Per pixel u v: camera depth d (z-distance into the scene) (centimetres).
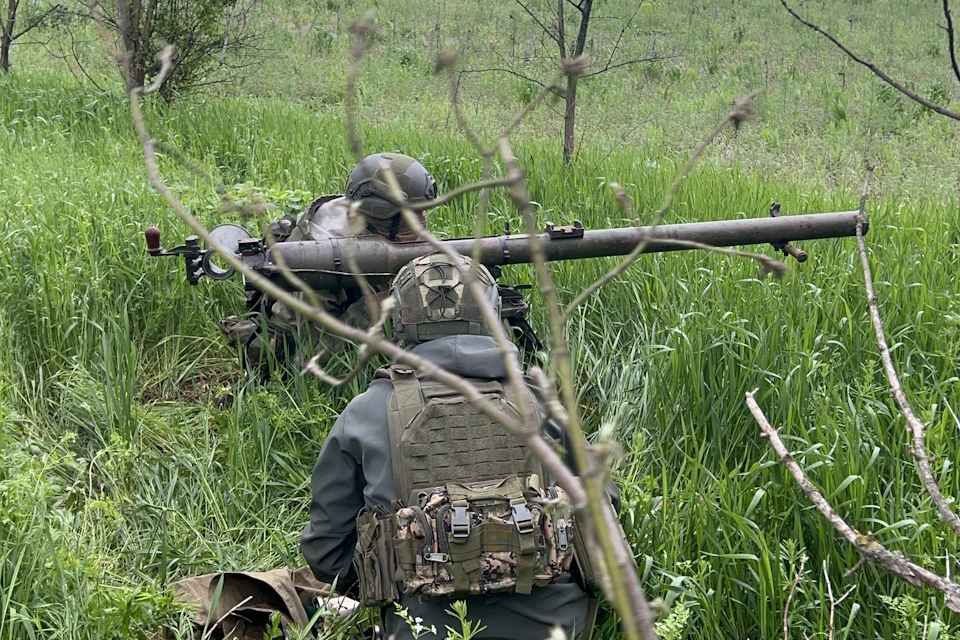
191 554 372
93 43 1411
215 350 514
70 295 488
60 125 876
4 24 1316
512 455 277
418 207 86
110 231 550
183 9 1061
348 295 449
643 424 439
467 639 247
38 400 452
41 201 594
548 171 761
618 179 729
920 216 681
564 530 265
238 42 1195
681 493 362
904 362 471
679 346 450
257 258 426
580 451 75
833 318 493
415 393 288
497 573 259
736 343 445
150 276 532
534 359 477
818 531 341
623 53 1686
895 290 509
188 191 625
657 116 1235
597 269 547
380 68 1530
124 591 304
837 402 411
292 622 319
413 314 302
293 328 458
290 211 524
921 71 1638
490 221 627
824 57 1777
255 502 408
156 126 895
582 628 278
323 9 1973
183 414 454
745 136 1122
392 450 280
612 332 524
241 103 1087
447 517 260
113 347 487
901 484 350
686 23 2033
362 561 275
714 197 698
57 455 393
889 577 326
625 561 70
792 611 303
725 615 325
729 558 333
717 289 513
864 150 1052
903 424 387
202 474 408
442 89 1418
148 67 1049
